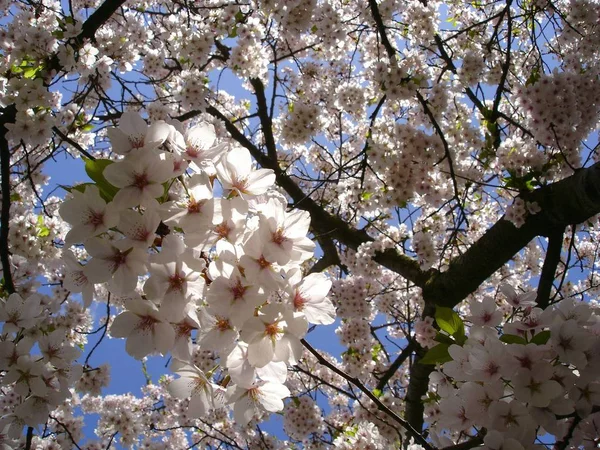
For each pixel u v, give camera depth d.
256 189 1.44
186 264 1.29
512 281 6.36
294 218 1.35
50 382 1.86
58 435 4.73
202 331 1.31
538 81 4.14
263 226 1.30
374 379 6.50
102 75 4.11
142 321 1.36
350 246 6.09
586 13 4.95
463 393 1.65
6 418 1.87
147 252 1.30
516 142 4.21
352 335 5.59
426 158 4.66
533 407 1.56
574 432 1.71
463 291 4.57
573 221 3.90
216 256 1.30
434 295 4.69
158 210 1.28
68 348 1.90
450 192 5.12
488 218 6.88
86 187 1.31
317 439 5.53
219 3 5.58
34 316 1.94
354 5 5.68
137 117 1.39
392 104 5.96
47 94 3.13
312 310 1.40
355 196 5.51
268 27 5.64
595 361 1.54
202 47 4.93
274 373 1.41
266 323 1.28
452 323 1.82
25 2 3.99
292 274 1.33
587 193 3.58
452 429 1.76
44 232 4.16
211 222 1.29
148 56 5.48
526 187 4.00
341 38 4.99
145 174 1.29
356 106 5.82
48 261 4.37
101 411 6.98
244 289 1.27
